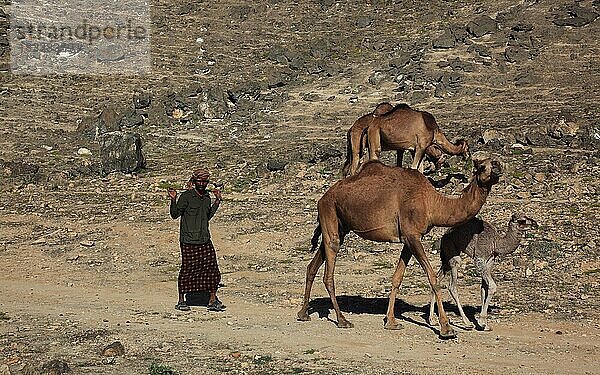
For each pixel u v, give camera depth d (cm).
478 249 1752
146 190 3816
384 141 3183
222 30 7669
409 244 1703
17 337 1742
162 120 5641
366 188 1738
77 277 2438
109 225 3102
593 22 6431
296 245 2748
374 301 2039
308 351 1603
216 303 1981
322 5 7975
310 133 5134
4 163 4272
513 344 1639
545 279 2192
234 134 5291
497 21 6631
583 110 4784
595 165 3569
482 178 1656
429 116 3158
